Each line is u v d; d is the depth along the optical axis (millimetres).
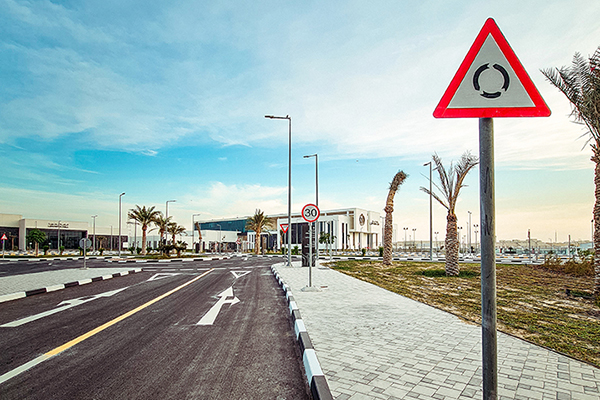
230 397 3703
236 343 5699
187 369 4523
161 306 9047
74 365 4668
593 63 9000
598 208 10305
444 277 16031
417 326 6586
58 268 24219
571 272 17438
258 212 55531
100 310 8516
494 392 2227
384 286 12484
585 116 9594
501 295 10492
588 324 6777
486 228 2328
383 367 4453
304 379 4203
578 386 3900
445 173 17875
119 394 3771
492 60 2486
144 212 48938
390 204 24938
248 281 15000
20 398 3688
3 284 13195
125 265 27406
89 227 85438
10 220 74000
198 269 22219
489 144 2395
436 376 4152
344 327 6508
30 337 6055
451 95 2500
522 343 5523
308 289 11250
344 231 78312
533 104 2447
